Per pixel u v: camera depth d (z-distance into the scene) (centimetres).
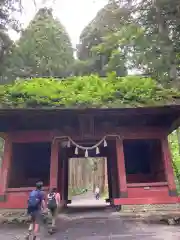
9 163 1294
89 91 1235
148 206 1233
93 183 5175
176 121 1249
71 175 5153
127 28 2028
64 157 1767
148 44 1977
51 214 987
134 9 1911
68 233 918
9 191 1246
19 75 3142
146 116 1254
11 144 1323
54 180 1260
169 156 1320
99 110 1101
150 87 1264
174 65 1850
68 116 1209
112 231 923
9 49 2622
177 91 1247
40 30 3741
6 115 1145
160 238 809
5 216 1199
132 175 1680
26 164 1775
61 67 3728
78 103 1092
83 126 1270
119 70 2620
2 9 2155
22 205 1222
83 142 1357
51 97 1128
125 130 1340
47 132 1330
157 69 1950
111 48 2459
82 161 5312
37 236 890
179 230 915
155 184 1273
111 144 1628
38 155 1778
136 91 1216
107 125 1332
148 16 1864
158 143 1513
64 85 1352
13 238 868
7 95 1152
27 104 1079
